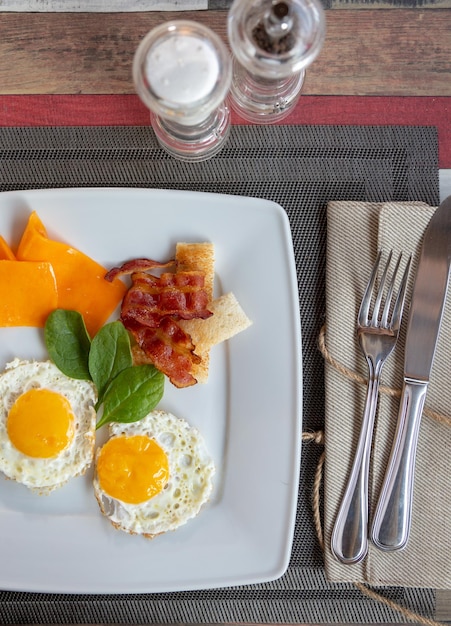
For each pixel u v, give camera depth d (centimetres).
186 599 58
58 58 58
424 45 58
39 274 55
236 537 56
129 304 56
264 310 56
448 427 56
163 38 49
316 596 58
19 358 56
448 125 59
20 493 57
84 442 56
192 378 55
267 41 49
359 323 56
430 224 56
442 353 56
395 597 58
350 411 57
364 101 59
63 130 58
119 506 56
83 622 58
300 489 58
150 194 55
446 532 56
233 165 58
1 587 56
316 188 58
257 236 56
